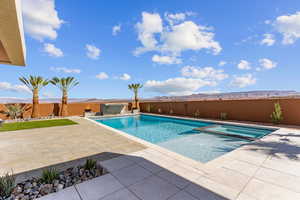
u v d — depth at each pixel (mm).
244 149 4691
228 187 2629
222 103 12094
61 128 8438
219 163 3654
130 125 12156
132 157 4043
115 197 2336
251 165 3541
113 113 17469
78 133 7133
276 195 2400
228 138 7379
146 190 2527
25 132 7320
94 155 4195
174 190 2529
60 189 2539
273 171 3232
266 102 9703
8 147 4918
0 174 3037
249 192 2480
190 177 2977
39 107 14805
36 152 4434
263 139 5801
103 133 7164
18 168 3344
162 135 8703
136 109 19422
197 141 7082
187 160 3840
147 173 3131
